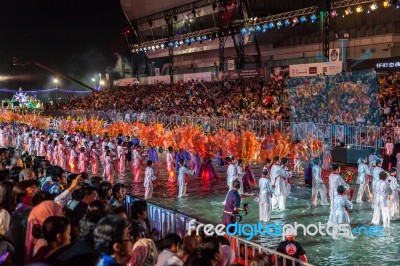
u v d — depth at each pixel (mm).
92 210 6805
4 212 7387
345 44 37969
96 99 61188
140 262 6445
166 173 28359
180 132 30172
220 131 29406
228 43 54500
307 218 17250
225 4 48062
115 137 35531
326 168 26531
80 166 28125
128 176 27734
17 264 7152
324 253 13453
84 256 5609
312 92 33500
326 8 35281
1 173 10758
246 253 10008
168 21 56531
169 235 7102
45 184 11602
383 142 25906
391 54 39406
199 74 50812
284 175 18625
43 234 5844
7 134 42875
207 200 20625
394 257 13078
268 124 32250
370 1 32094
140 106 49312
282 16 39312
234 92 41781
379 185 16125
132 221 7102
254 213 18078
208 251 6184
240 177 21516
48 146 32250
